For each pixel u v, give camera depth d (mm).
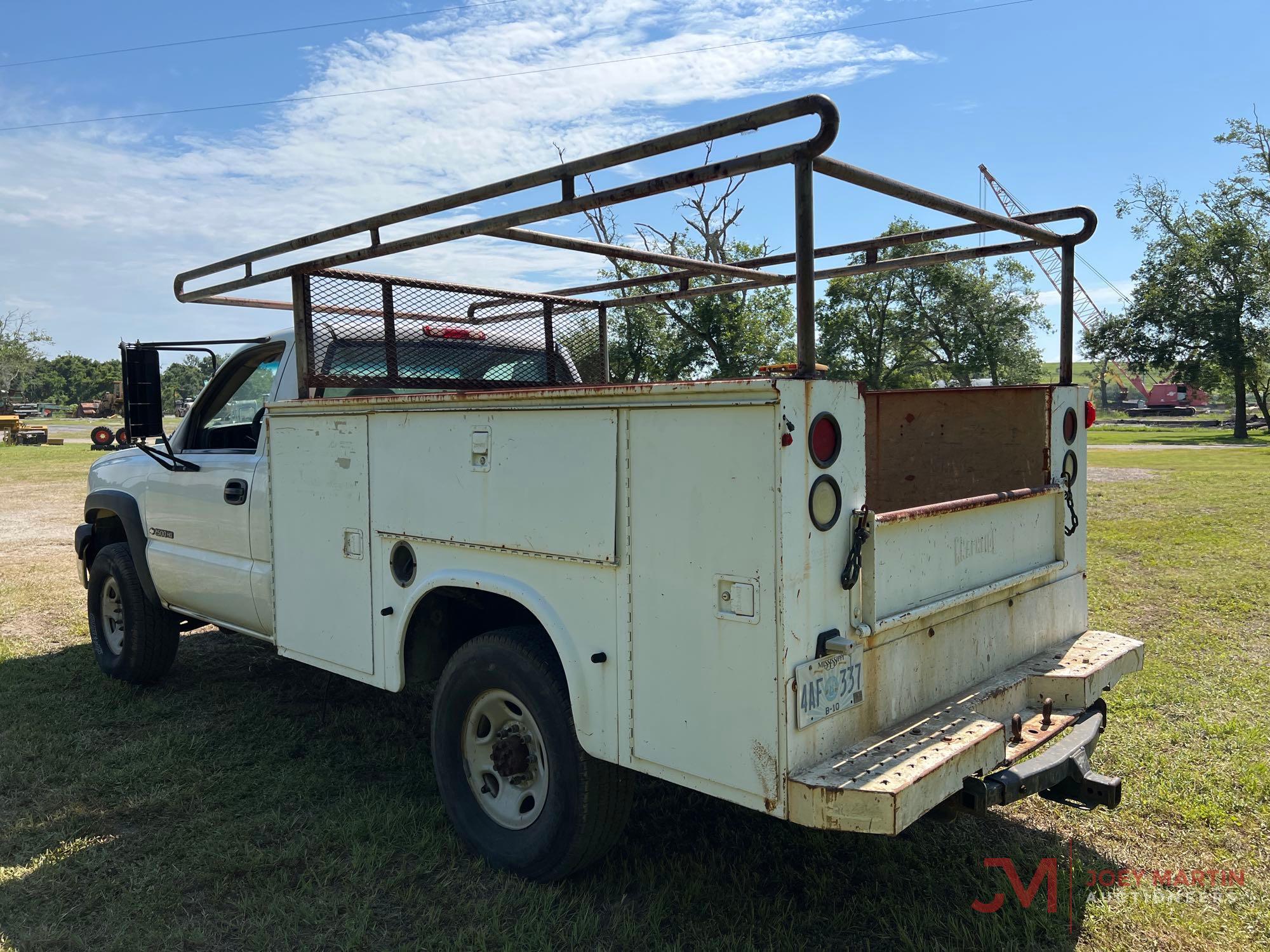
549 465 2797
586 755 2844
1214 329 47719
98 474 5543
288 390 4090
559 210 2732
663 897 2957
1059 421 3602
